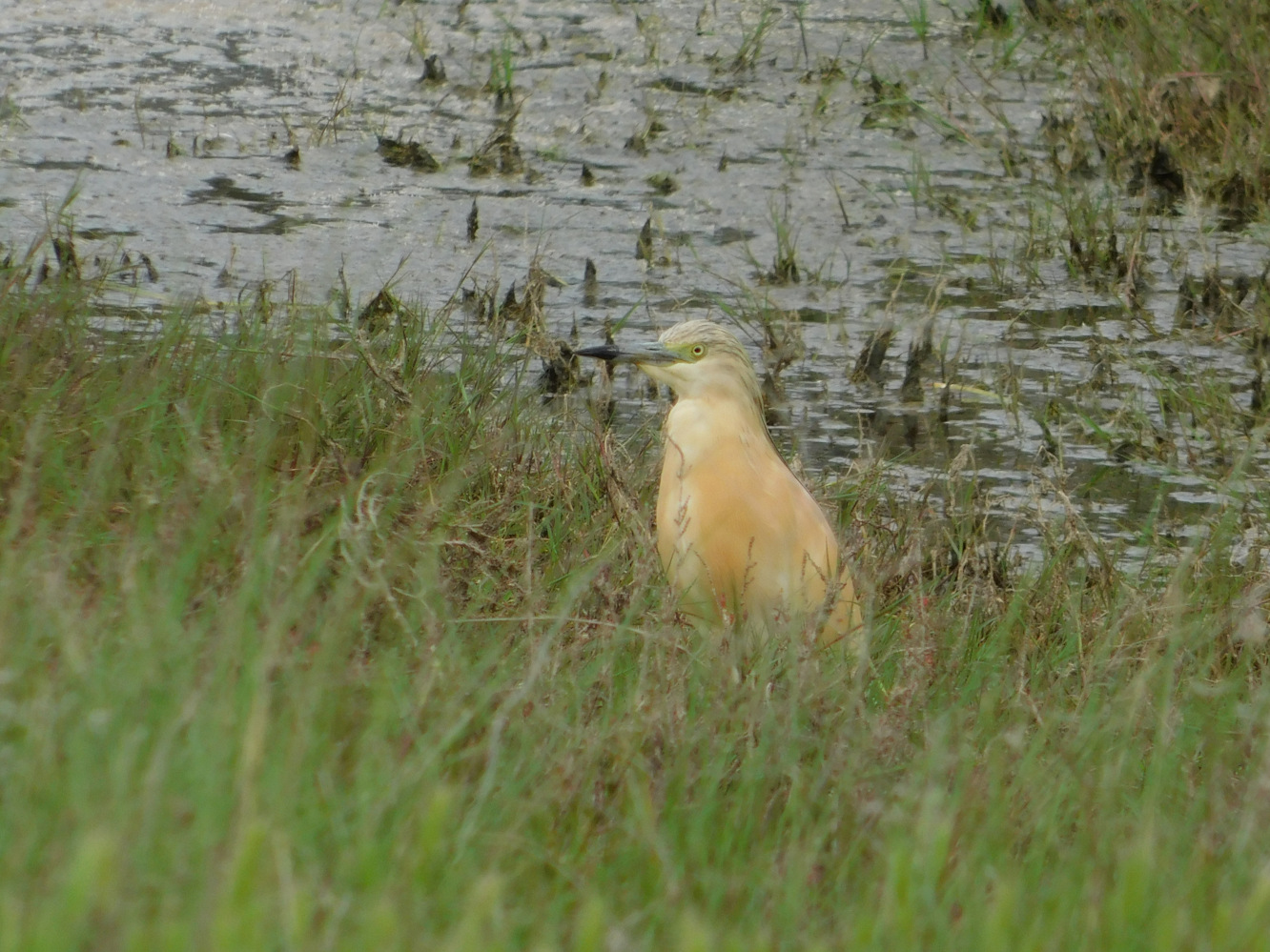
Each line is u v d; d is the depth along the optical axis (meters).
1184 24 20.97
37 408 8.94
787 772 6.66
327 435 10.20
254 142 18.88
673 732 6.84
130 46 21.56
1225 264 17.38
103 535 7.49
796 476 11.52
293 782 5.18
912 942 5.22
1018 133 20.48
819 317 15.83
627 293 15.93
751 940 5.37
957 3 24.31
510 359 13.93
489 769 5.75
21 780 5.00
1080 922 5.80
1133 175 19.11
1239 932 5.36
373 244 16.48
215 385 10.30
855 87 21.39
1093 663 8.36
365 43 22.38
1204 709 8.26
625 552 9.27
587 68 21.91
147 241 15.98
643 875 5.93
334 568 7.99
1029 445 13.66
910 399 14.30
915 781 6.28
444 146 19.33
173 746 5.24
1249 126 19.61
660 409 13.67
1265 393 14.33
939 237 17.75
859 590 9.05
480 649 7.64
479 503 9.85
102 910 4.26
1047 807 6.84
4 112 18.95
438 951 4.56
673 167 19.11
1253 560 11.33
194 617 6.47
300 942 4.41
